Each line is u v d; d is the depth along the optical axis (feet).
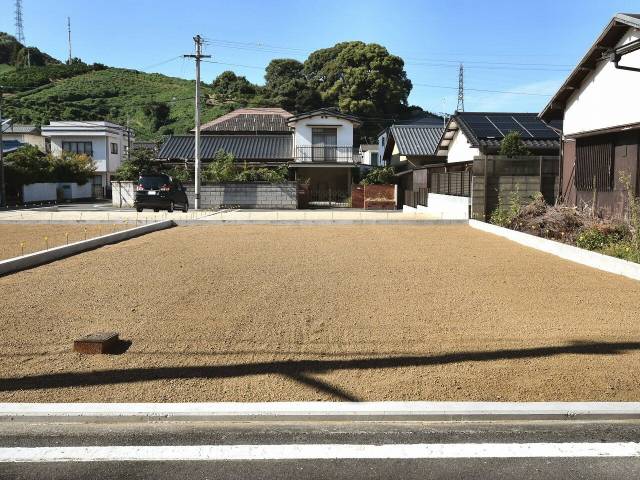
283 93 159.43
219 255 28.50
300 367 13.56
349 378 12.94
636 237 27.40
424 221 44.98
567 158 42.04
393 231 40.19
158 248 30.96
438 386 12.48
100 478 9.09
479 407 11.34
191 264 25.75
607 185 36.29
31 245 32.68
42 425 11.02
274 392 12.22
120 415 11.12
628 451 10.03
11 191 99.40
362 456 9.84
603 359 13.92
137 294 19.84
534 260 27.12
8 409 11.15
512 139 53.06
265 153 108.27
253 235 37.78
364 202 89.71
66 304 18.44
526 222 38.01
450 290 20.83
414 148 88.02
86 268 24.56
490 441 10.40
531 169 44.27
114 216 57.21
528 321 16.98
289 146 110.42
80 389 12.25
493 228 38.01
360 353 14.43
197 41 80.64
